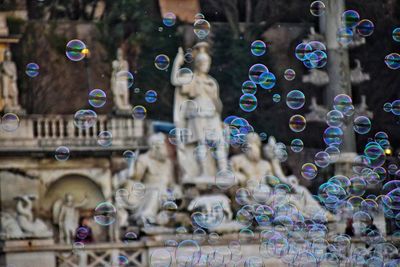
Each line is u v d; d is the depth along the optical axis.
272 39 97.06
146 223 64.81
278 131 94.75
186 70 69.06
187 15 95.75
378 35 97.25
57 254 61.25
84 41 92.69
